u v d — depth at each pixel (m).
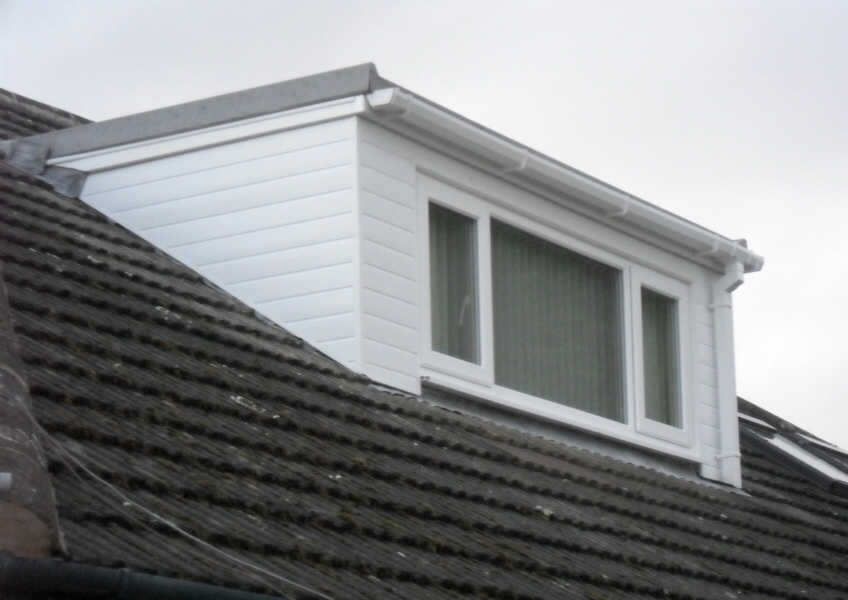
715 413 13.23
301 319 10.16
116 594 5.14
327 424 8.64
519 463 9.94
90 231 10.15
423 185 10.69
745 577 10.22
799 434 16.45
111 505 5.89
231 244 10.47
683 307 13.06
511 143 10.92
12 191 10.29
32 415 5.39
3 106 12.20
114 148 10.92
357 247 10.03
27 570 4.78
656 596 8.73
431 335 10.54
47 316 7.96
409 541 7.41
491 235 11.29
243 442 7.56
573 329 11.85
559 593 7.84
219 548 6.05
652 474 12.04
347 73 10.16
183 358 8.43
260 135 10.48
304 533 6.80
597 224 12.08
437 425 9.82
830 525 13.34
